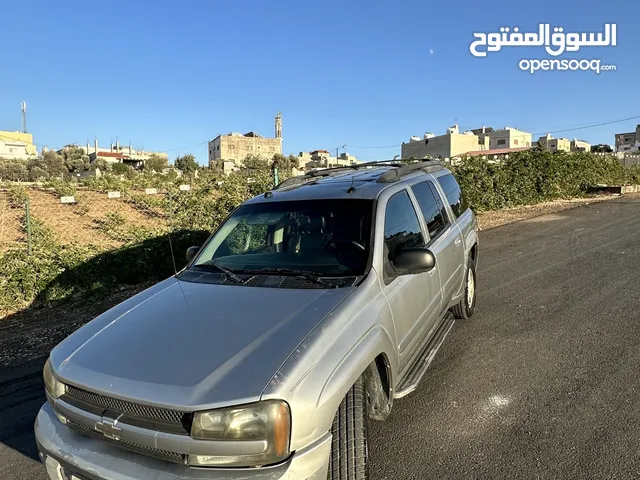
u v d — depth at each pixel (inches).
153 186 807.7
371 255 125.3
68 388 97.0
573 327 204.2
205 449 81.0
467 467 117.5
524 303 241.3
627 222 488.7
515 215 590.2
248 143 4692.4
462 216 220.2
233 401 81.8
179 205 436.1
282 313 105.3
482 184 625.6
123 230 489.7
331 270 124.0
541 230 470.0
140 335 103.6
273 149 4837.6
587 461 116.4
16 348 219.0
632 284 262.5
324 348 95.1
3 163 1996.8
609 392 148.1
